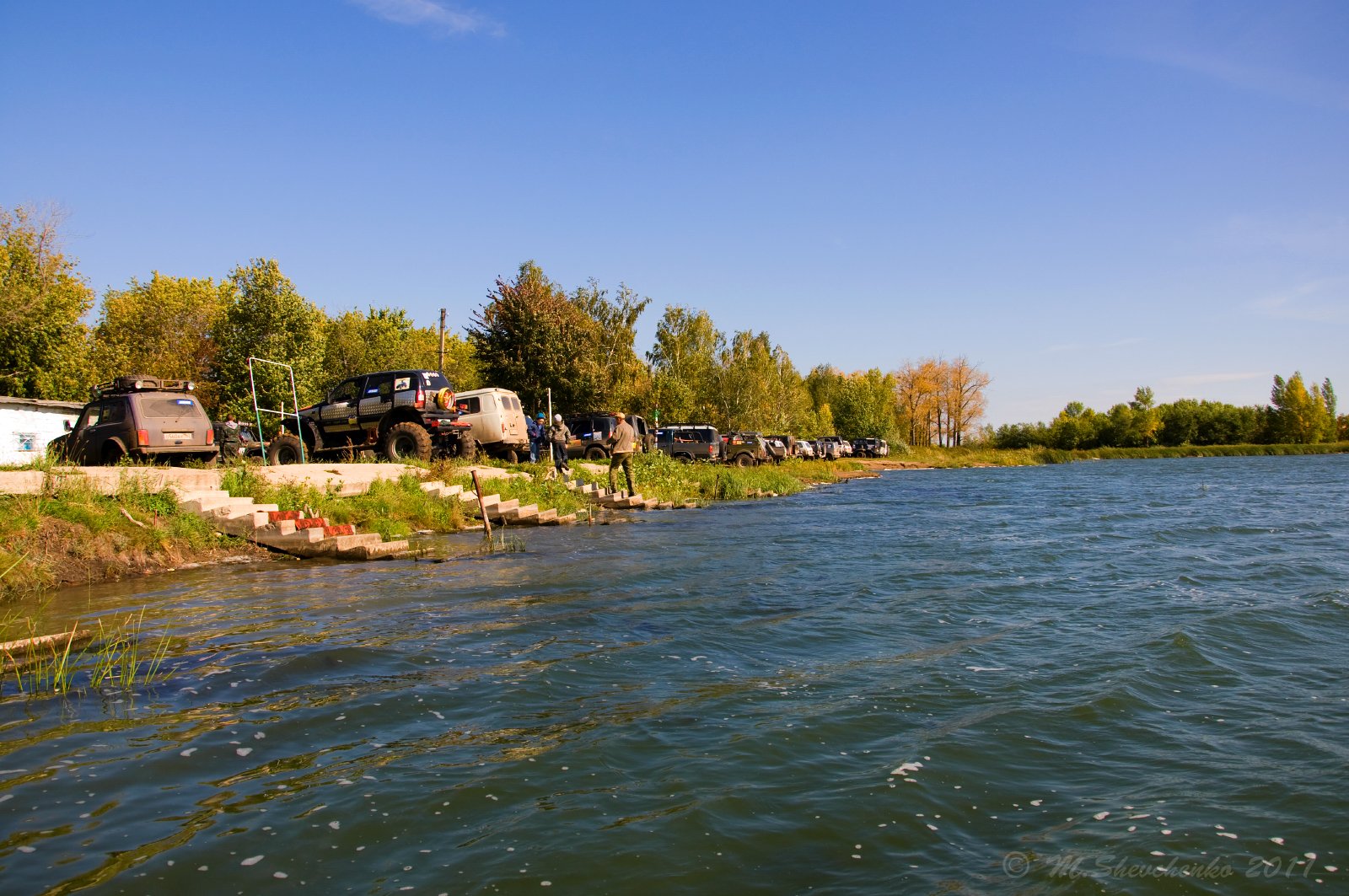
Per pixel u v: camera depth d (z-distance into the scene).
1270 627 7.00
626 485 20.94
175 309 39.22
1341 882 2.94
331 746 4.15
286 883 2.85
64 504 9.55
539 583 8.94
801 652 6.13
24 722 4.47
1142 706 4.94
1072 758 4.13
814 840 3.24
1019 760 4.09
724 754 4.10
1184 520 17.02
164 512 10.45
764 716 4.68
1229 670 5.75
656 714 4.70
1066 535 14.20
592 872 2.96
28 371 28.77
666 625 6.98
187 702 4.81
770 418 54.44
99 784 3.66
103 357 34.19
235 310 34.97
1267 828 3.38
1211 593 8.57
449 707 4.77
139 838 3.16
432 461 17.48
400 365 46.66
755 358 58.66
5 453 19.56
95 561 9.12
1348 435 95.19
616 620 7.14
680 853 3.10
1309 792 3.72
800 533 14.54
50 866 2.93
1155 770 3.99
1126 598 8.30
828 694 5.11
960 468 60.00
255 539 10.86
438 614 7.32
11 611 7.39
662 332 51.88
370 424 18.86
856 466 51.22
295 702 4.82
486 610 7.48
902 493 28.16
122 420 13.34
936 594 8.50
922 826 3.36
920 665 5.79
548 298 36.31
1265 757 4.16
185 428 13.84
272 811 3.41
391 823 3.32
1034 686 5.30
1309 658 6.05
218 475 12.00
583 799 3.56
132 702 4.81
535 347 35.12
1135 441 87.50
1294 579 9.46
